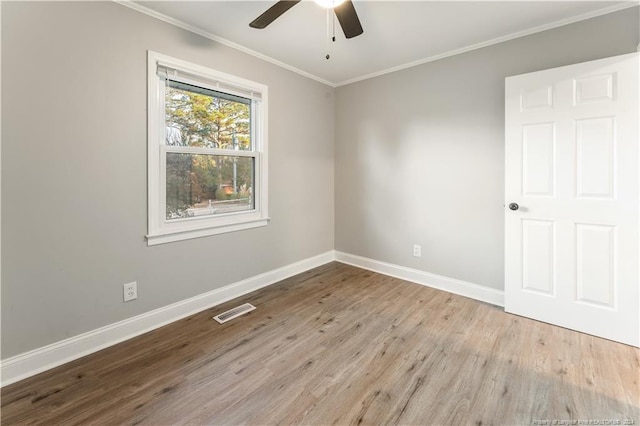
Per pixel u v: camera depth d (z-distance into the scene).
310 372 1.78
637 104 1.91
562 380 1.69
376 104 3.44
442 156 2.96
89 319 1.98
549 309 2.31
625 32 2.04
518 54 2.47
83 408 1.51
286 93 3.21
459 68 2.80
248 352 1.99
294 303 2.73
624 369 1.77
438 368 1.81
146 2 2.04
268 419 1.45
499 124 2.60
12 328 1.69
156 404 1.53
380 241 3.53
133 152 2.13
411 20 2.26
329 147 3.84
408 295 2.90
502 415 1.46
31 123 1.70
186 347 2.04
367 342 2.10
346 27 1.79
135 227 2.17
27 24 1.66
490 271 2.73
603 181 2.05
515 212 2.42
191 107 2.48
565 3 2.04
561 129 2.18
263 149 3.01
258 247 3.06
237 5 2.08
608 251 2.06
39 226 1.76
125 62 2.05
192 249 2.52
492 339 2.11
